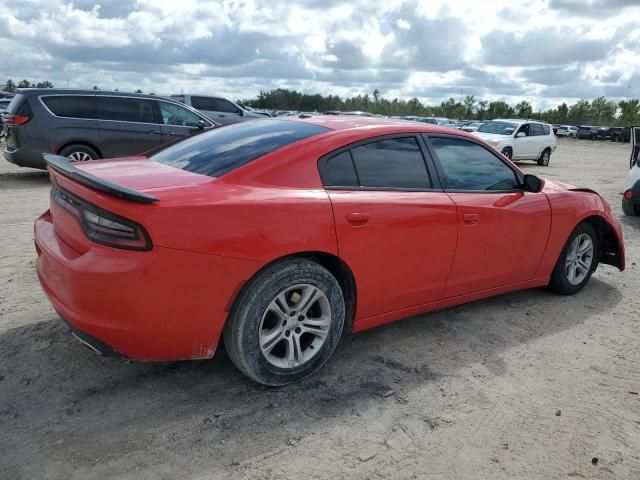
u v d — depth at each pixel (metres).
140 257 2.41
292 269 2.82
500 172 4.04
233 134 3.57
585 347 3.76
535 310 4.39
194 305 2.56
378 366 3.31
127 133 9.95
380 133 3.37
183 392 2.89
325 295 3.01
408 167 3.45
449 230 3.52
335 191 3.06
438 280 3.59
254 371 2.82
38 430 2.51
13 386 2.85
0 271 4.58
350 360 3.37
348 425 2.70
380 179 3.28
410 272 3.39
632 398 3.12
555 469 2.47
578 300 4.69
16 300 3.95
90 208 2.51
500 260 3.96
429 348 3.60
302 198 2.87
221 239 2.57
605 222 4.83
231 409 2.77
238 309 2.72
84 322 2.46
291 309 2.93
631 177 8.15
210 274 2.56
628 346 3.82
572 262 4.70
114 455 2.37
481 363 3.44
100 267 2.40
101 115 9.77
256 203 2.70
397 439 2.62
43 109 9.27
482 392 3.09
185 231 2.48
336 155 3.13
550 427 2.79
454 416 2.83
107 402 2.76
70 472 2.25
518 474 2.43
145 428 2.57
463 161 3.80
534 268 4.30
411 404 2.92
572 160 23.80
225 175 2.87
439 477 2.38
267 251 2.69
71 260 2.52
